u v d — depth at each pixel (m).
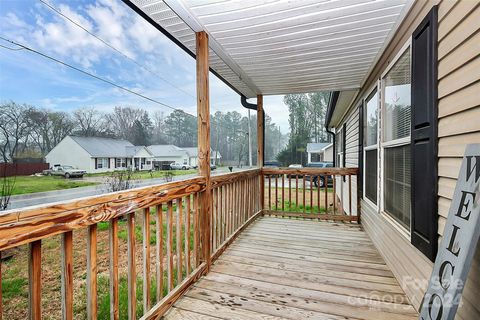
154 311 1.67
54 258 3.55
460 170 1.23
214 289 2.12
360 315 1.77
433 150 1.55
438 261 1.30
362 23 2.17
